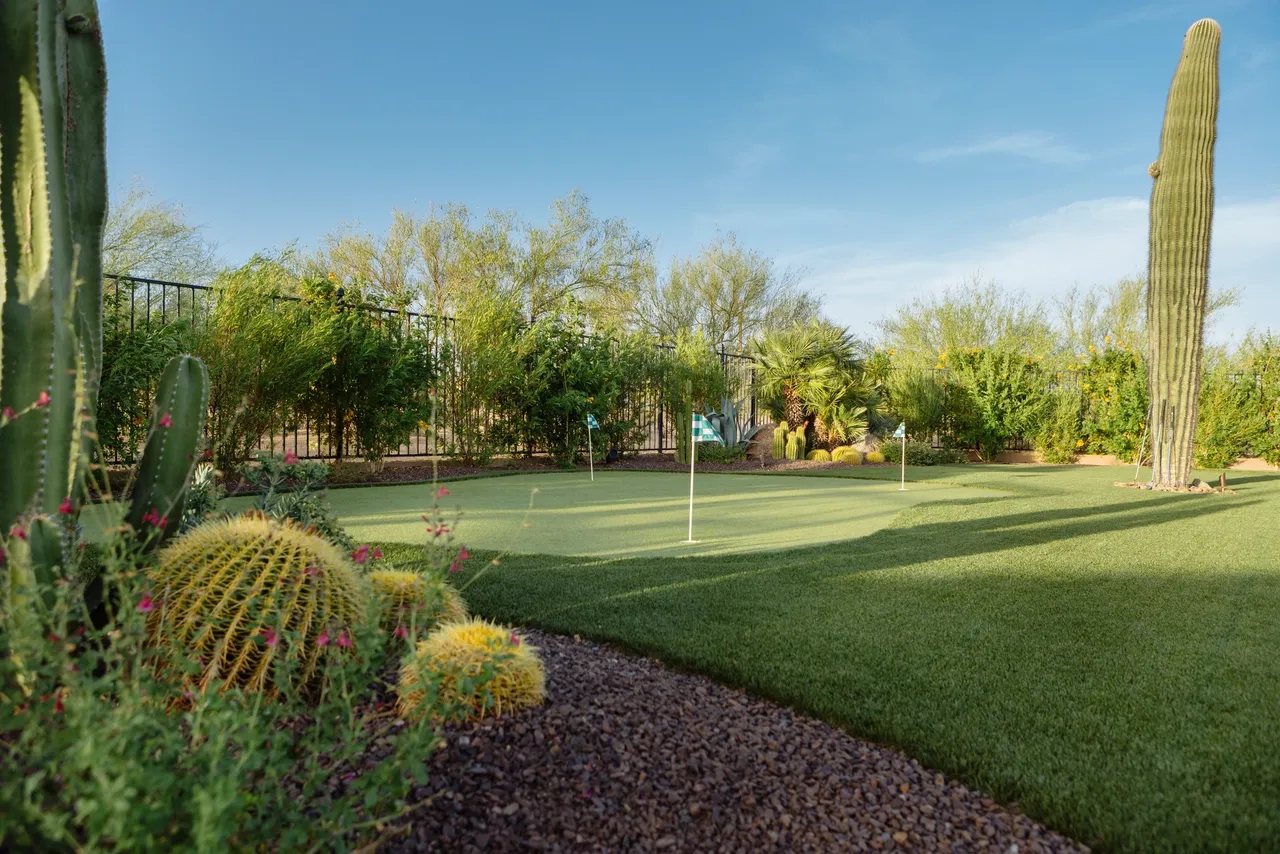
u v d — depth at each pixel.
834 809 2.14
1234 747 2.57
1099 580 5.03
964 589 4.71
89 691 1.45
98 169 2.83
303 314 10.26
